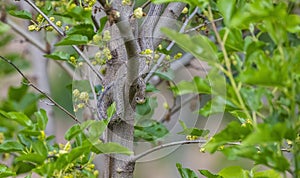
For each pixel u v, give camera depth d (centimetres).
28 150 466
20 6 641
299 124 359
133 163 458
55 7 516
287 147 444
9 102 686
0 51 757
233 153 359
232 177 453
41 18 487
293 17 354
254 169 455
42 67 768
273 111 380
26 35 710
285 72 346
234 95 371
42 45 722
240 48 390
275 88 383
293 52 357
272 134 341
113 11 393
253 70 346
